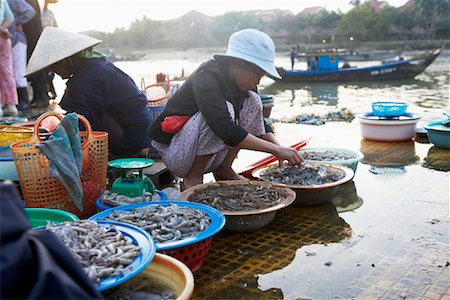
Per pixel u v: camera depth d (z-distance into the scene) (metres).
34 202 2.83
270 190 2.95
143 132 3.80
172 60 44.34
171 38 83.69
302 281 2.20
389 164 4.19
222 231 2.79
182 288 1.77
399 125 5.02
